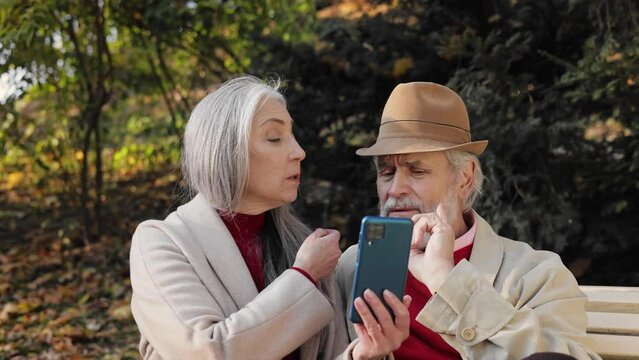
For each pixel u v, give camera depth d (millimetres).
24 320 5785
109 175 8195
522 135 4594
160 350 2438
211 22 6680
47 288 6441
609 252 4910
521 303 2557
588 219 4902
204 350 2332
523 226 4688
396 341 2309
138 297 2512
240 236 2658
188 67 7578
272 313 2391
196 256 2523
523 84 4719
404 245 2297
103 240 7184
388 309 2305
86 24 6891
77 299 6227
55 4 6477
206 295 2467
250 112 2539
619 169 4734
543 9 4910
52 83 7051
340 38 5195
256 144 2570
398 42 5062
